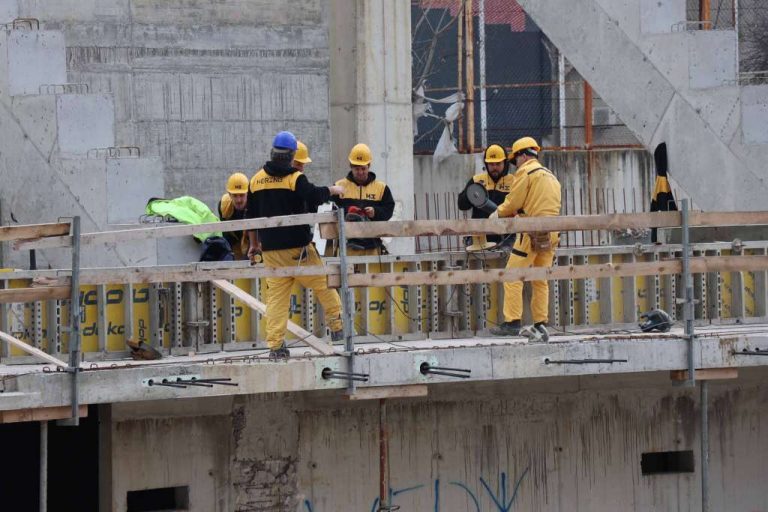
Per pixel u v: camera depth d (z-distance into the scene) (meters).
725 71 52.12
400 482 45.72
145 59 55.53
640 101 53.34
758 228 53.25
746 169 51.88
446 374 39.69
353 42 65.94
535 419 47.38
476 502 46.62
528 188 43.28
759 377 50.34
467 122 78.69
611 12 53.47
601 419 48.25
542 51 86.31
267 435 44.00
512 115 86.06
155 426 42.38
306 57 57.97
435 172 78.56
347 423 45.12
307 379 38.19
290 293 39.69
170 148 56.09
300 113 57.97
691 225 42.56
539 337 42.38
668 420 49.09
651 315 46.03
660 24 53.00
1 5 47.09
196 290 42.88
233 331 43.59
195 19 56.25
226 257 46.69
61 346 41.25
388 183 66.44
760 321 51.19
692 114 52.34
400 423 45.72
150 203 46.62
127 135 55.28
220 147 56.84
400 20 66.69
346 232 38.53
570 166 79.00
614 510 48.41
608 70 53.75
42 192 45.78
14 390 34.72
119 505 41.81
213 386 37.00
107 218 45.50
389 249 65.50
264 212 39.56
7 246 48.25
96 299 41.56
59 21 54.12
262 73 57.34
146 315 42.41
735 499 50.09
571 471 47.84
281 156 39.41
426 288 46.31
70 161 45.47
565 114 85.62
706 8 71.31
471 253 46.72
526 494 47.28
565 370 41.28
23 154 45.91
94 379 35.62
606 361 41.56
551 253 43.69
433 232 39.28
